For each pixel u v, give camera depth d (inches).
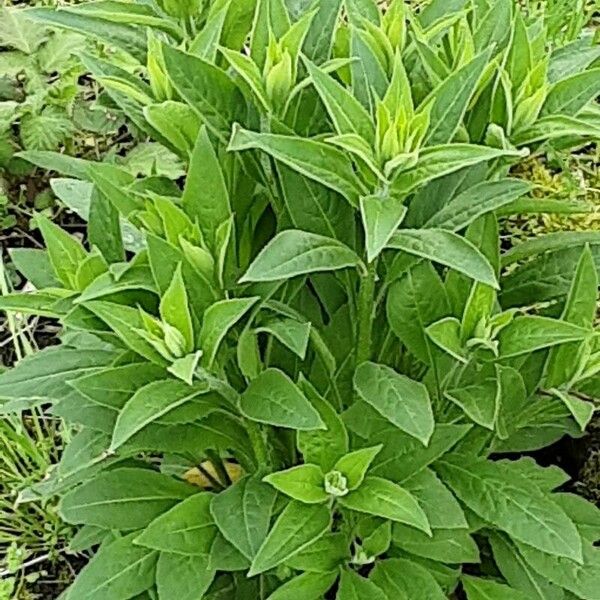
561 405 44.1
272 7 41.3
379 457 41.6
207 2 43.6
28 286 62.6
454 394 41.7
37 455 53.4
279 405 39.0
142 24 42.9
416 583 42.5
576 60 44.0
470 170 41.6
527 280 44.8
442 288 41.5
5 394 41.9
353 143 37.7
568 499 44.9
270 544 38.9
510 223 59.0
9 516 53.4
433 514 40.9
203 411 41.1
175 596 41.1
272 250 38.4
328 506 40.3
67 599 42.3
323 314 46.9
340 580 42.5
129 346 38.9
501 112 41.8
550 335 40.5
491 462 43.0
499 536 45.1
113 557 42.7
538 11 59.8
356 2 43.9
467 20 44.6
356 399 43.8
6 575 52.6
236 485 41.7
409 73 42.8
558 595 44.2
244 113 41.4
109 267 40.3
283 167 40.9
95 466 44.0
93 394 39.5
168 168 62.9
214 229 39.5
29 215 65.3
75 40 65.4
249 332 40.2
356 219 42.4
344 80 43.6
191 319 38.8
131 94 42.2
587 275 41.7
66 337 44.5
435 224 40.1
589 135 42.4
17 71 64.7
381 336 44.6
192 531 41.8
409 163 38.3
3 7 66.8
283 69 40.5
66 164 45.5
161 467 48.9
